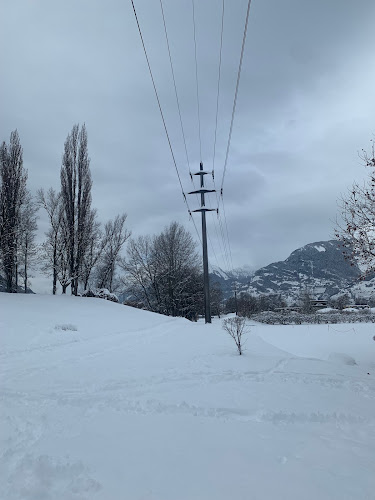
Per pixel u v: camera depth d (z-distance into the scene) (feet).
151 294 188.44
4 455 13.39
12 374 29.01
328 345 52.95
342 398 20.72
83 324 61.77
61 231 109.29
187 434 15.40
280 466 12.17
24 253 112.57
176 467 12.23
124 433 15.60
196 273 188.85
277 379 26.11
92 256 120.88
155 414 18.35
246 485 10.91
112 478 11.51
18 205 103.71
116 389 23.80
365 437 14.78
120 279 181.06
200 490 10.66
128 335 57.47
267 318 123.85
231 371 29.43
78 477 11.59
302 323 118.83
